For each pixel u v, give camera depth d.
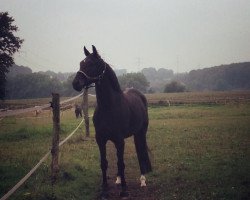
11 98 112.62
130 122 7.13
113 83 6.52
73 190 6.55
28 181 7.09
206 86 169.75
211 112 28.53
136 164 9.42
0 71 45.91
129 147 12.27
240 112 27.53
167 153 10.61
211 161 9.15
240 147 11.24
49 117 26.56
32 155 10.39
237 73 167.88
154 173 8.10
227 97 56.81
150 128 18.05
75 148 11.55
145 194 6.66
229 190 6.41
